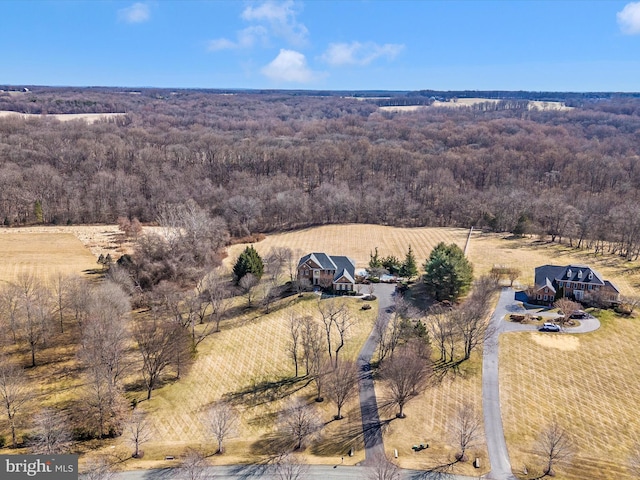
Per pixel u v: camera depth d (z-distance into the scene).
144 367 75.06
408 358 71.62
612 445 64.06
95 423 64.69
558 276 107.31
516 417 69.31
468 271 109.31
